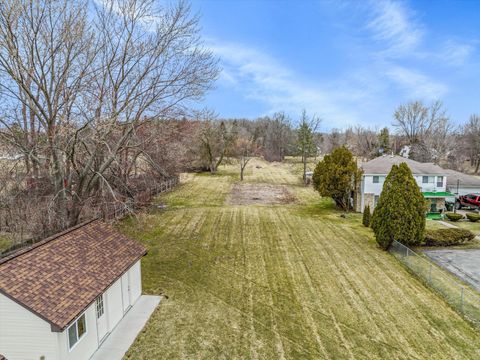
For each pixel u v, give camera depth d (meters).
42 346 7.51
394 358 8.94
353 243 18.83
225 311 11.23
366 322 10.69
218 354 8.94
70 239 10.41
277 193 35.81
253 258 16.36
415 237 16.97
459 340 9.77
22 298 7.37
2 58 12.00
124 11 14.15
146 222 20.14
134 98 14.50
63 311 7.64
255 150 61.50
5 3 11.51
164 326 10.24
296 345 9.42
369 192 26.91
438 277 13.90
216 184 40.75
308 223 23.20
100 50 14.09
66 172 14.17
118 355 8.82
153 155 19.34
